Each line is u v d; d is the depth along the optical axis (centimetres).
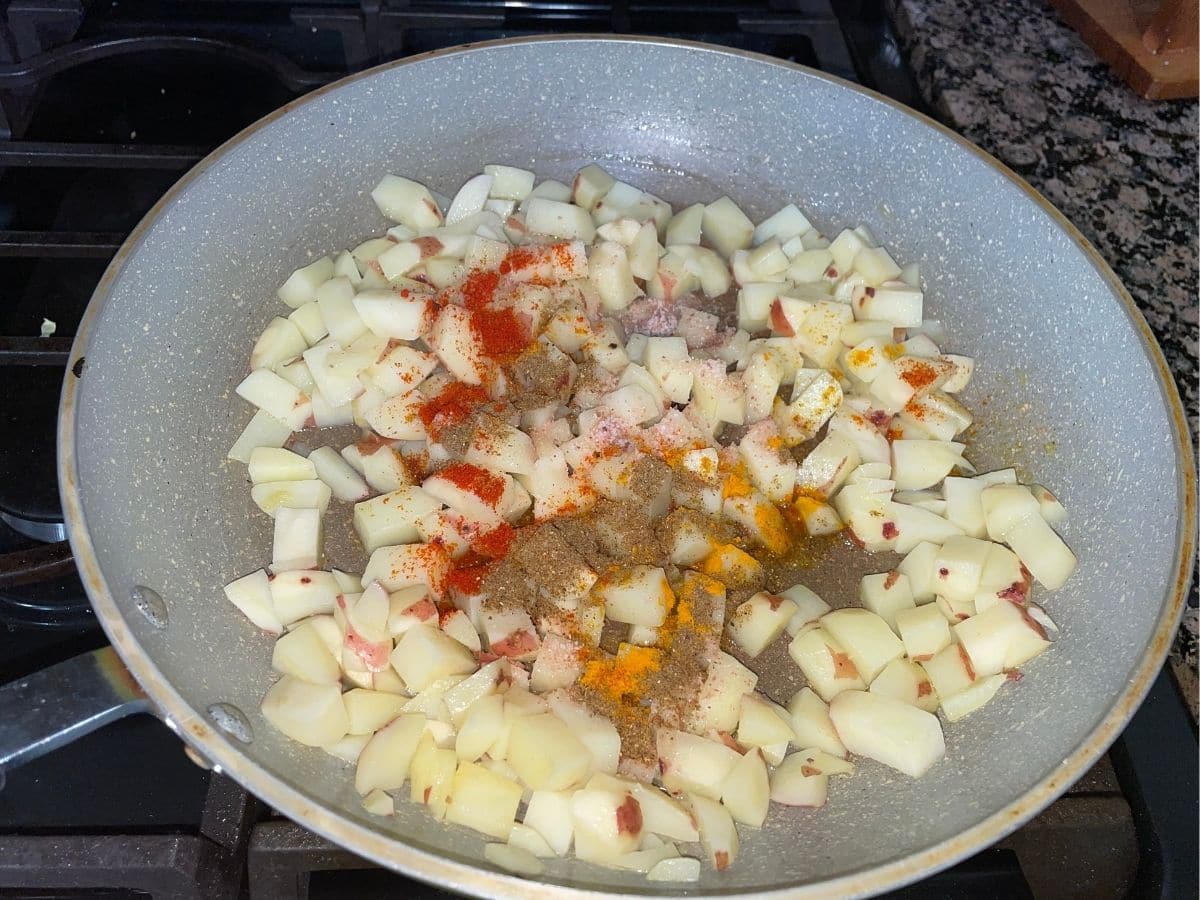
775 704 28
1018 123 43
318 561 30
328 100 35
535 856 24
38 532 30
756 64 37
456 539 31
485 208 38
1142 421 29
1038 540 30
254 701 26
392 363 33
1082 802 25
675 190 40
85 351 27
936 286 36
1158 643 24
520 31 42
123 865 23
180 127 41
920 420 34
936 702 28
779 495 33
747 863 25
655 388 34
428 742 26
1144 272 38
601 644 30
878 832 25
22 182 38
